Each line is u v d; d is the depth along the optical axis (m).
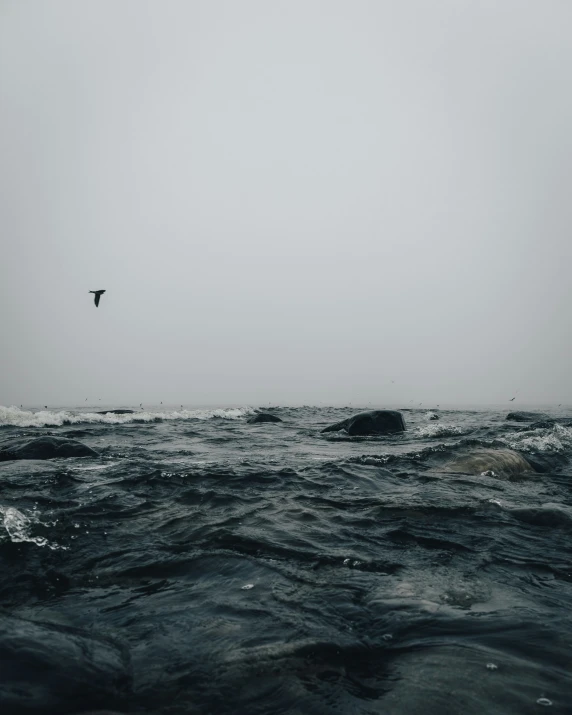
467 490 6.98
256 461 9.52
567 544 4.64
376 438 15.01
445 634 2.89
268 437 15.33
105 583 3.67
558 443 11.84
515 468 8.79
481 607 3.27
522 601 3.38
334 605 3.27
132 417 21.38
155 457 9.95
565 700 2.27
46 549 4.36
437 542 4.67
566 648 2.74
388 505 5.91
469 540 4.73
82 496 6.20
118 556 4.21
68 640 2.55
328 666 2.54
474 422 22.69
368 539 4.73
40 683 2.16
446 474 8.05
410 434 16.05
